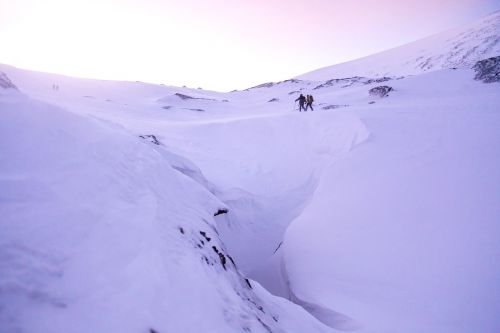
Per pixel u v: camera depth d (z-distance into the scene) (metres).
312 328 4.82
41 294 2.25
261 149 19.33
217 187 12.91
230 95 61.16
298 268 7.25
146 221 3.67
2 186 2.85
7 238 2.46
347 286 6.02
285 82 66.88
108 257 2.88
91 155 4.29
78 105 26.69
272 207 13.45
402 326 4.70
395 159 9.83
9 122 3.75
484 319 4.32
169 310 2.68
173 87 61.50
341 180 9.91
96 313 2.33
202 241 4.54
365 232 7.13
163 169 6.09
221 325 2.95
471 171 7.55
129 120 22.72
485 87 23.52
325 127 18.38
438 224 6.33
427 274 5.42
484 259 5.15
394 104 21.05
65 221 2.95
